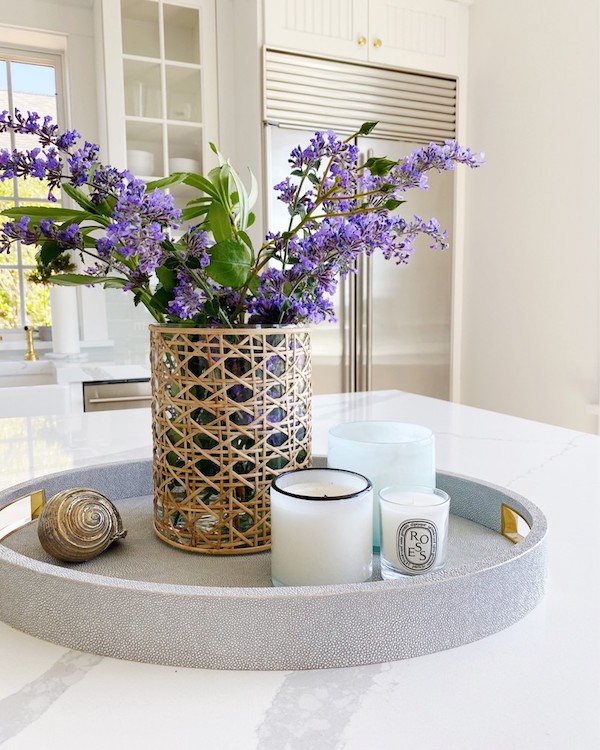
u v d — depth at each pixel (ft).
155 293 2.08
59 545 1.93
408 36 9.39
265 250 2.38
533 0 8.95
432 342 10.18
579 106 8.38
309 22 8.59
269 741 1.12
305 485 1.96
